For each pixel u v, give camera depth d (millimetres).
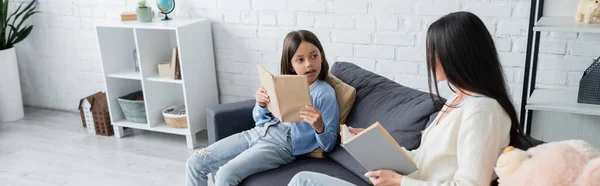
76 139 3494
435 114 1841
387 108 2021
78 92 3988
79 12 3701
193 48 3201
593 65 2240
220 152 2221
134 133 3582
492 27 2629
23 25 3938
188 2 3363
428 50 1425
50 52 3957
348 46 3020
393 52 2912
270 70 3285
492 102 1365
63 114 4016
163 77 3289
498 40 2641
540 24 2229
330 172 2016
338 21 2992
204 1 3318
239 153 2238
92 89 3918
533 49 2525
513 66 2656
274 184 1970
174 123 3328
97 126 3561
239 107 2449
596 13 2178
